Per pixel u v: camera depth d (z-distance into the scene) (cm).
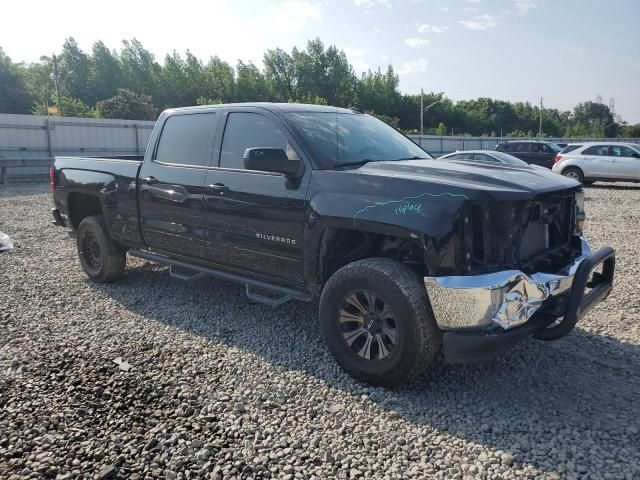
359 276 363
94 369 399
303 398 357
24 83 7456
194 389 368
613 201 1505
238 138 468
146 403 349
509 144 2392
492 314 329
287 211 413
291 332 476
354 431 319
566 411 341
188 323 498
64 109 5600
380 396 360
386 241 404
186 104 8725
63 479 273
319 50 9600
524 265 362
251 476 277
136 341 454
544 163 2280
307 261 407
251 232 442
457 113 11344
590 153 1988
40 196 1600
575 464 285
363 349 374
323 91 9600
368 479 275
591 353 429
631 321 496
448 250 334
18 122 2462
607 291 407
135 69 8919
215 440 308
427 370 399
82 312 528
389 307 353
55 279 646
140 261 727
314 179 403
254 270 454
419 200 348
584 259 367
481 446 303
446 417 334
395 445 304
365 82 10038
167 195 511
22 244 859
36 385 373
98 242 607
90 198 648
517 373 395
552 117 13275
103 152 2758
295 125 434
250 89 8988
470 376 391
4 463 286
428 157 496
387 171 393
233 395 360
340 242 404
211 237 477
